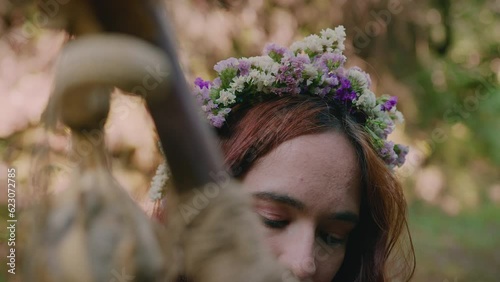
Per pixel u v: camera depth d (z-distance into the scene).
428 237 6.83
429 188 7.47
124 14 0.33
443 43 7.56
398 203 1.52
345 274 1.58
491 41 7.86
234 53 5.27
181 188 0.42
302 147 1.31
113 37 0.33
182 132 0.40
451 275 5.98
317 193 1.29
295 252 1.25
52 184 0.35
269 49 1.55
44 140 0.35
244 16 5.34
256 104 1.45
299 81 1.49
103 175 0.34
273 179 1.29
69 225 0.33
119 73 0.33
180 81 0.38
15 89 3.86
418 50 7.09
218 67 1.54
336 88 1.52
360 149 1.37
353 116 1.52
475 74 7.50
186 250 0.41
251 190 1.29
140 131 3.35
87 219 0.33
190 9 4.99
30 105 3.85
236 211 0.42
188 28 4.97
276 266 0.42
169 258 0.36
